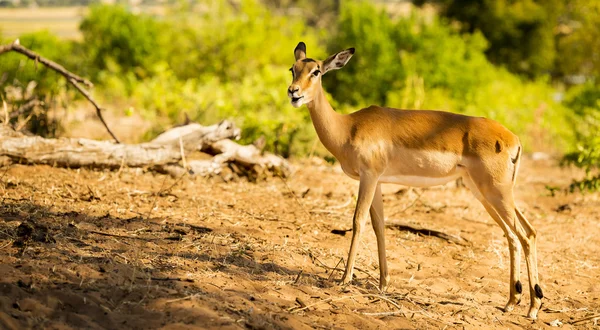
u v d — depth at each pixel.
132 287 7.65
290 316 7.72
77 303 7.14
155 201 11.74
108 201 11.55
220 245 9.85
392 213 13.92
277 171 15.46
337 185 15.61
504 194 9.08
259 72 28.27
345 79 28.91
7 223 9.26
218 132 14.59
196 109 19.31
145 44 30.28
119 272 8.04
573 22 52.38
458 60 28.92
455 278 10.47
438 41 29.27
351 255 9.21
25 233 8.87
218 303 7.61
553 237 13.45
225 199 13.07
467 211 14.80
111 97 25.92
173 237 9.87
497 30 49.75
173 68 29.84
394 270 10.41
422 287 9.82
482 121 9.31
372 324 8.04
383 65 28.23
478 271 10.92
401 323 8.29
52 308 6.97
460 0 50.59
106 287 7.58
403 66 28.27
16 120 15.77
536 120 28.47
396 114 9.43
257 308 7.74
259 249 10.02
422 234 12.54
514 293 9.34
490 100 29.38
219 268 8.88
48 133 16.58
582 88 28.77
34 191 11.54
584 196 17.55
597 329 9.11
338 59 9.64
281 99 18.39
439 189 16.86
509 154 9.08
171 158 14.11
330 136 9.37
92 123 21.34
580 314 9.60
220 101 18.39
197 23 30.09
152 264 8.55
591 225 14.51
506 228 9.23
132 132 19.94
